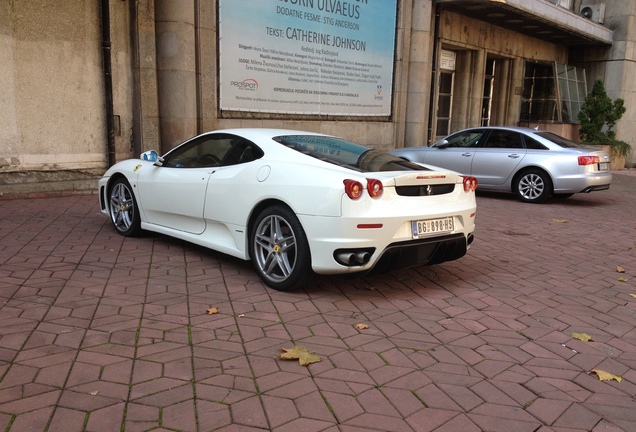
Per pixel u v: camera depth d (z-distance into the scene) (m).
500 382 3.13
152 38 9.52
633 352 3.66
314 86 12.34
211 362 3.20
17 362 3.08
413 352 3.48
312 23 12.00
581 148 10.46
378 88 14.12
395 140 14.97
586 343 3.77
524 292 4.86
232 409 2.71
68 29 8.74
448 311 4.28
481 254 6.27
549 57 21.78
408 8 14.48
